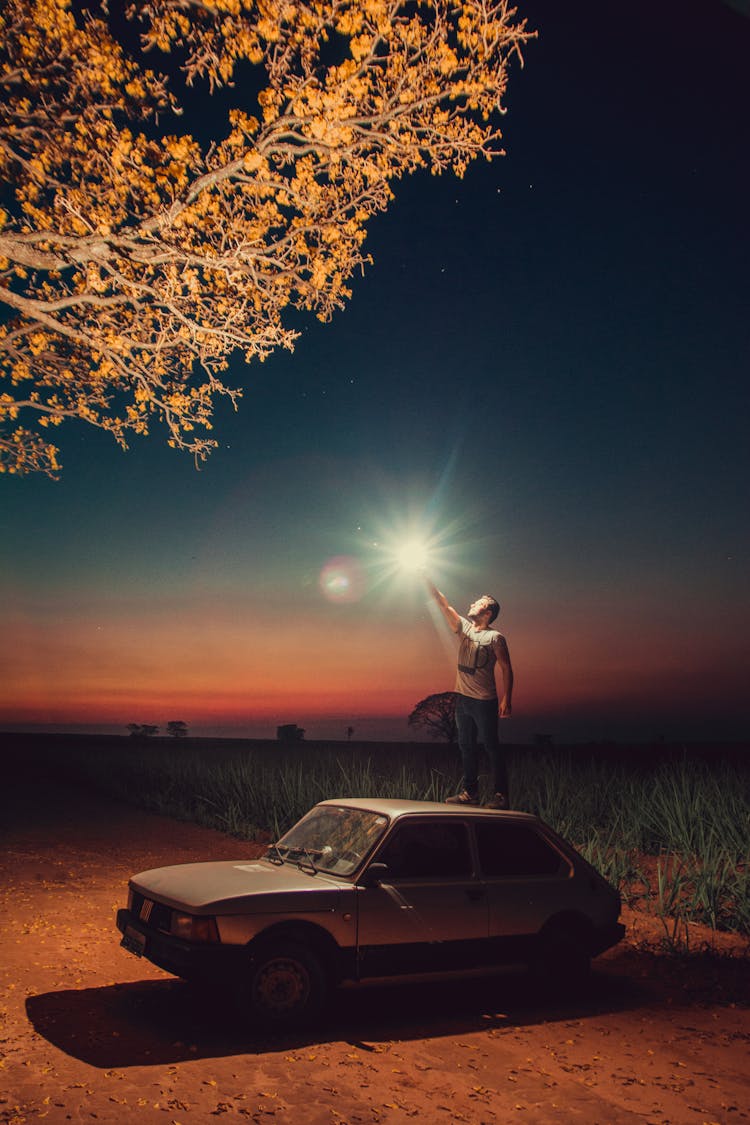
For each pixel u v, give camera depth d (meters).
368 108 8.71
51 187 8.60
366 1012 6.85
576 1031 6.62
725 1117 5.16
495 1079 5.57
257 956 6.13
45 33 8.20
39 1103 4.83
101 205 8.82
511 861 7.36
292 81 8.55
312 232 9.16
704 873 10.88
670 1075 5.80
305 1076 5.41
